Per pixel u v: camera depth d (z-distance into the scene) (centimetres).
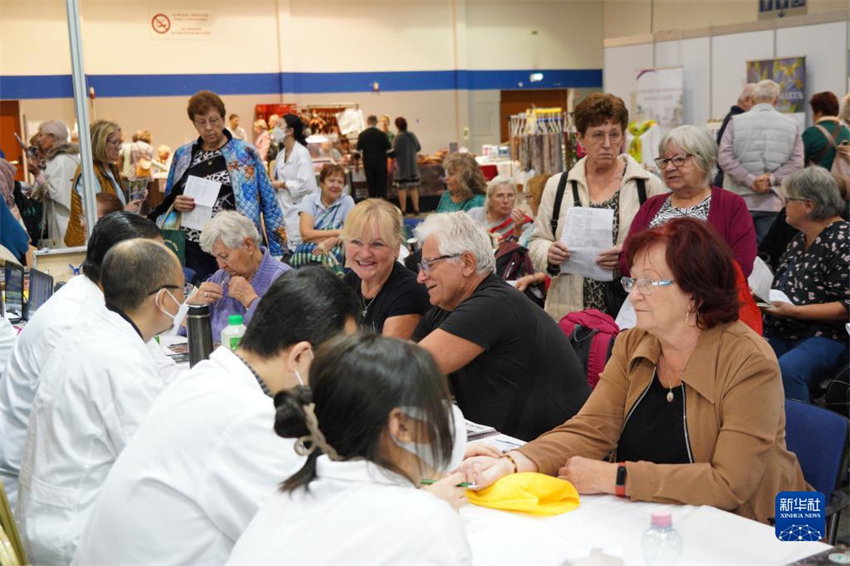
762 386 200
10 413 280
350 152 1491
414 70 1672
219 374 174
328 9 1590
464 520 190
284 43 1551
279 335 172
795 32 883
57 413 220
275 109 1524
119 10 1419
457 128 1720
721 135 674
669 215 364
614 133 398
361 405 125
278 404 132
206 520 166
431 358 129
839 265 397
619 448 223
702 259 204
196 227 504
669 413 213
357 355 127
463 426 168
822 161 667
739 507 203
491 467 208
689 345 211
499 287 270
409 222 1252
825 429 232
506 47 1733
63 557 214
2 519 211
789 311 397
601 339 315
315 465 133
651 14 1612
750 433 198
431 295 277
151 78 1459
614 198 403
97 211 500
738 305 208
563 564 161
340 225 639
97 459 219
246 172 515
